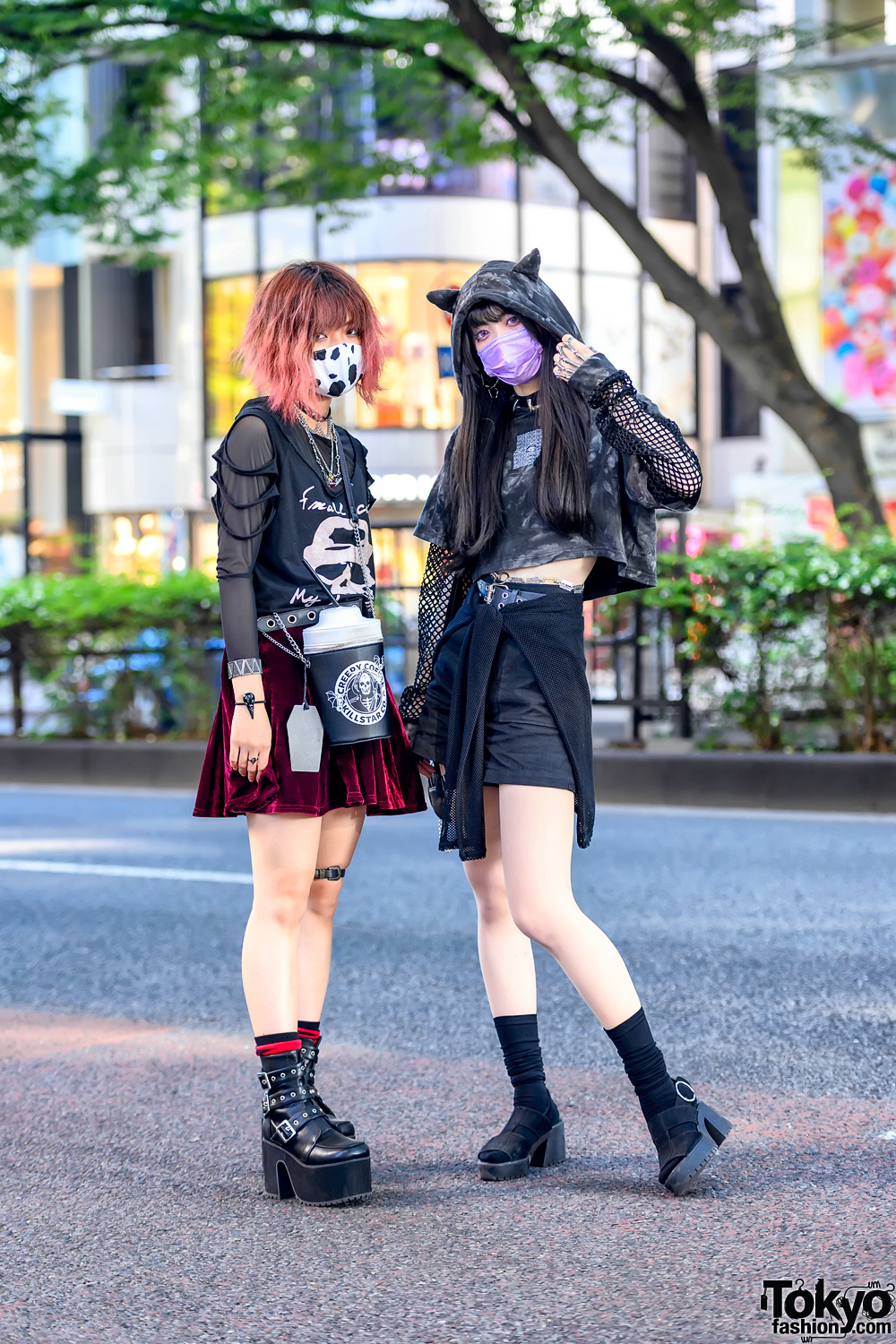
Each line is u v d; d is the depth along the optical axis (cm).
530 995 327
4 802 1001
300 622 307
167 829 866
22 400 2989
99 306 2969
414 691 335
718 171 1246
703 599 965
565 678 307
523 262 313
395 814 320
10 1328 246
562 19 1080
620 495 316
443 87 1338
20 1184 318
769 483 2006
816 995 465
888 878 673
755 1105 358
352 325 312
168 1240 283
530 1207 295
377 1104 366
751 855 742
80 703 1130
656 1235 278
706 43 1158
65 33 1177
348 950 542
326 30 1273
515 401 321
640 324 2758
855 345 1930
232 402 2817
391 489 2622
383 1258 271
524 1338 236
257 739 300
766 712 963
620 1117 354
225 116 1320
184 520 2906
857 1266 261
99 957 541
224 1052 418
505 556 313
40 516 3045
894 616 926
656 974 496
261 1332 241
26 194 1416
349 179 1371
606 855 747
